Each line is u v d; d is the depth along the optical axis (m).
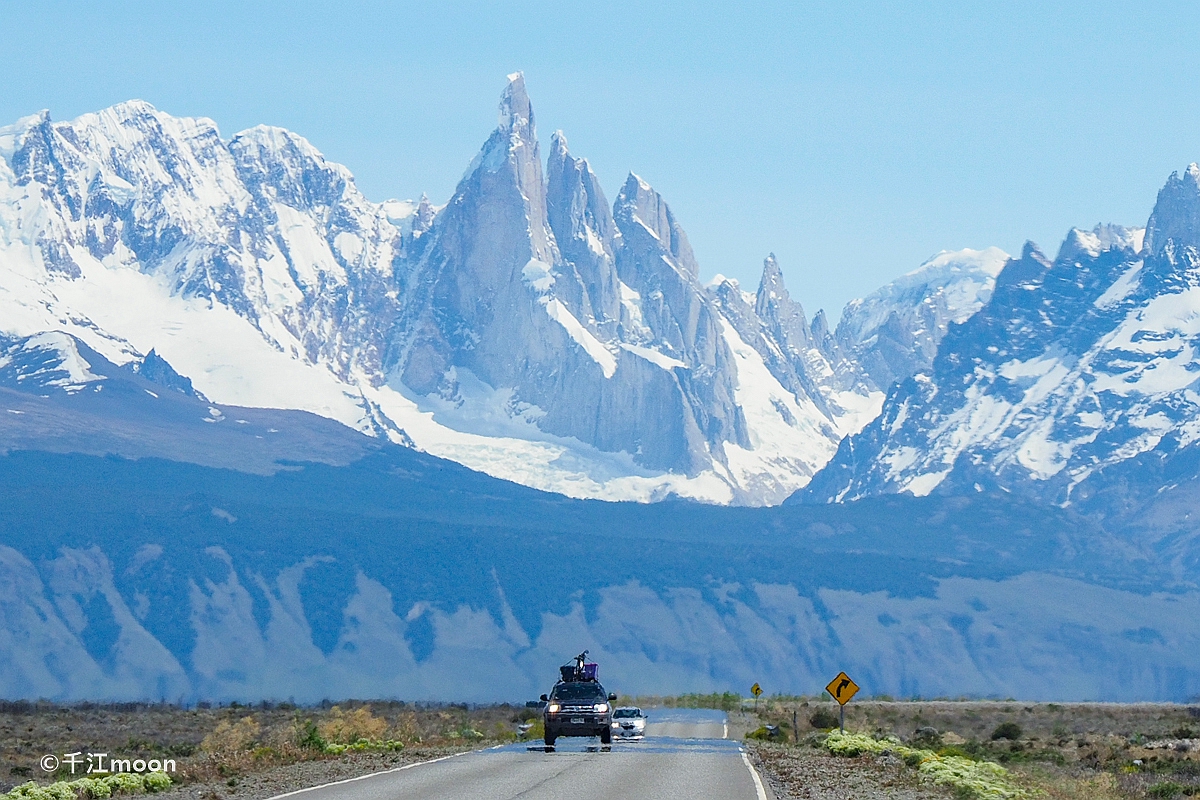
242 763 150.12
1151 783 158.88
